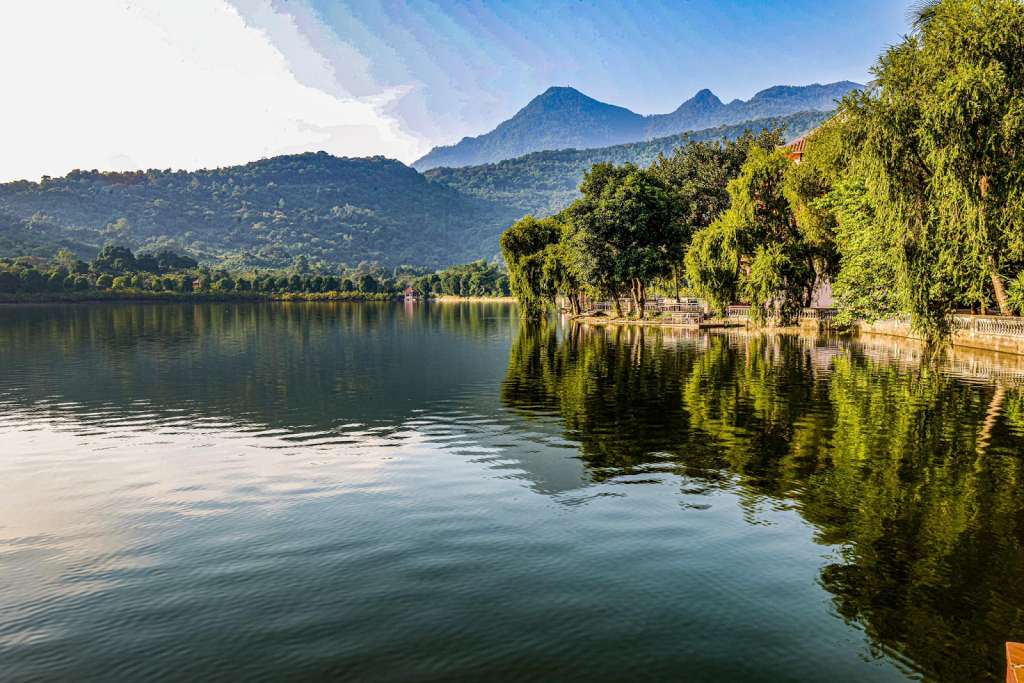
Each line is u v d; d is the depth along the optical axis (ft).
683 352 156.56
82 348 189.26
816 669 27.02
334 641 29.32
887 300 161.68
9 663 27.89
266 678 26.55
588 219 245.04
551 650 28.40
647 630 30.04
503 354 165.99
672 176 344.49
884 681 26.27
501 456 63.26
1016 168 104.47
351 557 38.93
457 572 36.55
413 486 53.67
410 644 28.99
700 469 57.26
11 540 42.63
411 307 599.16
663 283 341.00
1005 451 61.82
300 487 54.03
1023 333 124.67
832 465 57.77
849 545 39.91
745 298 217.56
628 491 51.26
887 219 124.47
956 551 38.91
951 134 107.24
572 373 124.47
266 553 39.75
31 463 63.05
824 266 217.15
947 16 108.47
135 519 46.65
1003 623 30.71
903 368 119.85
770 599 33.04
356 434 74.95
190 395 105.70
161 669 27.32
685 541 40.75
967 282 121.39
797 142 307.17
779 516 45.06
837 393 94.53
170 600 33.60
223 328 284.41
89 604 33.30
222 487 54.39
